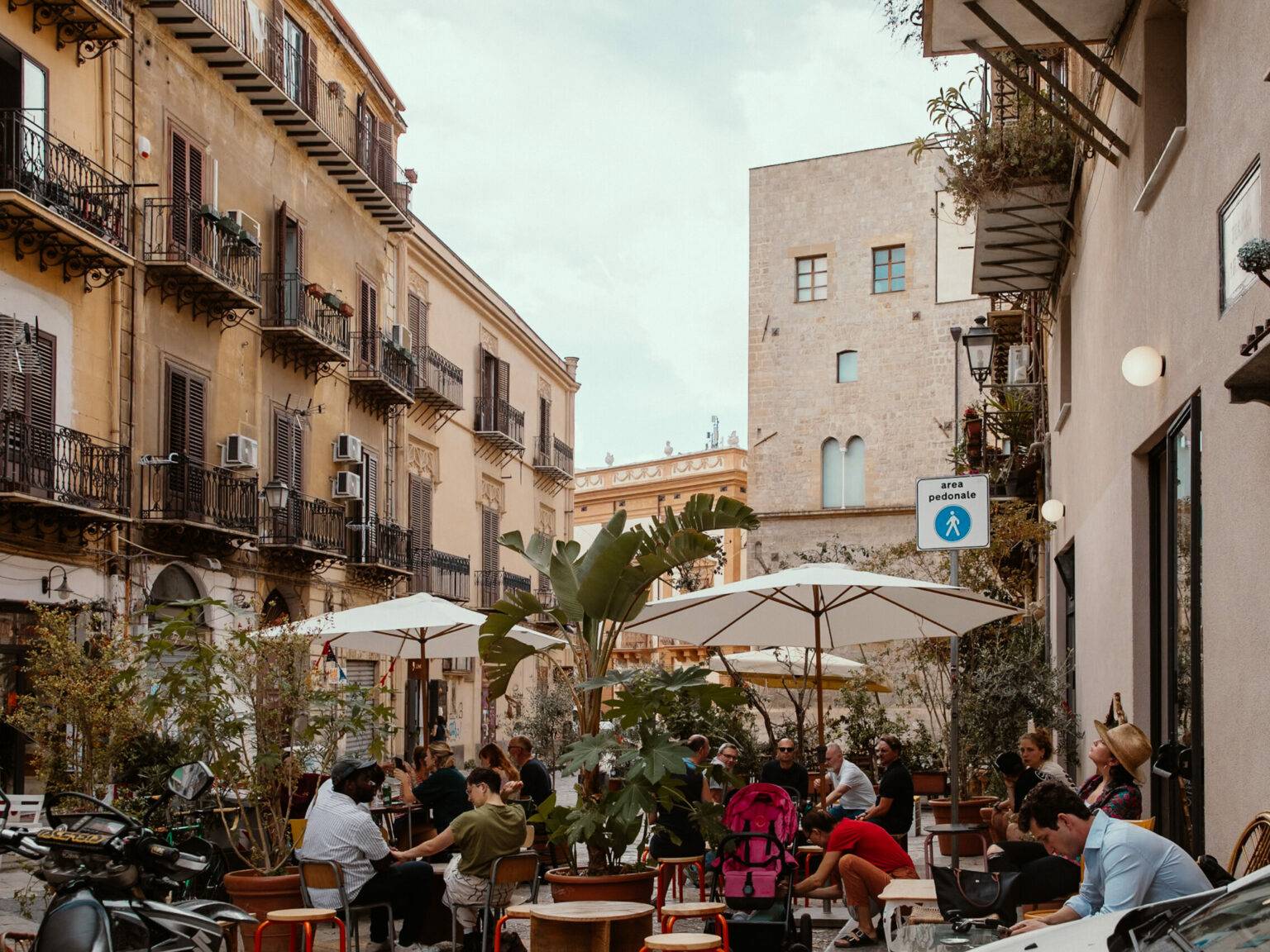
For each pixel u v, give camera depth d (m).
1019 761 11.87
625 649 66.06
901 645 25.11
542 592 50.53
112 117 22.59
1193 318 9.09
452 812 13.89
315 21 31.08
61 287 21.12
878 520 43.47
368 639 17.81
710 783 16.20
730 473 67.19
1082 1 11.37
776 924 9.20
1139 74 10.95
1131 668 11.75
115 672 14.09
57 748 13.84
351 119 33.03
